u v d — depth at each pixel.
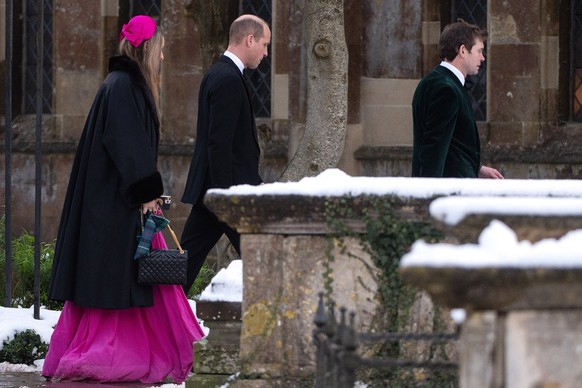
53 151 51.94
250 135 25.09
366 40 49.50
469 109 23.00
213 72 24.95
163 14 51.56
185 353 22.84
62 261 23.03
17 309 28.39
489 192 16.67
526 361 9.52
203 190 25.05
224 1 50.84
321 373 13.96
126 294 22.69
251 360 17.38
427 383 17.17
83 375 22.58
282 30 49.97
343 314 13.20
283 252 17.19
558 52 48.94
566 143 48.41
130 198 22.98
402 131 49.41
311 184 17.09
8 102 29.59
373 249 16.95
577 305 9.57
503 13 48.88
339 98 36.19
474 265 9.45
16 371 24.70
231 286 19.69
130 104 23.23
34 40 53.72
